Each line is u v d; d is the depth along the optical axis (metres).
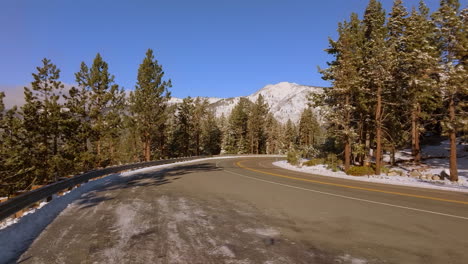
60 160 29.17
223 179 15.76
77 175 12.20
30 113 28.06
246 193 10.60
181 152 64.31
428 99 24.11
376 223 6.27
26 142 28.42
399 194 10.77
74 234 5.41
